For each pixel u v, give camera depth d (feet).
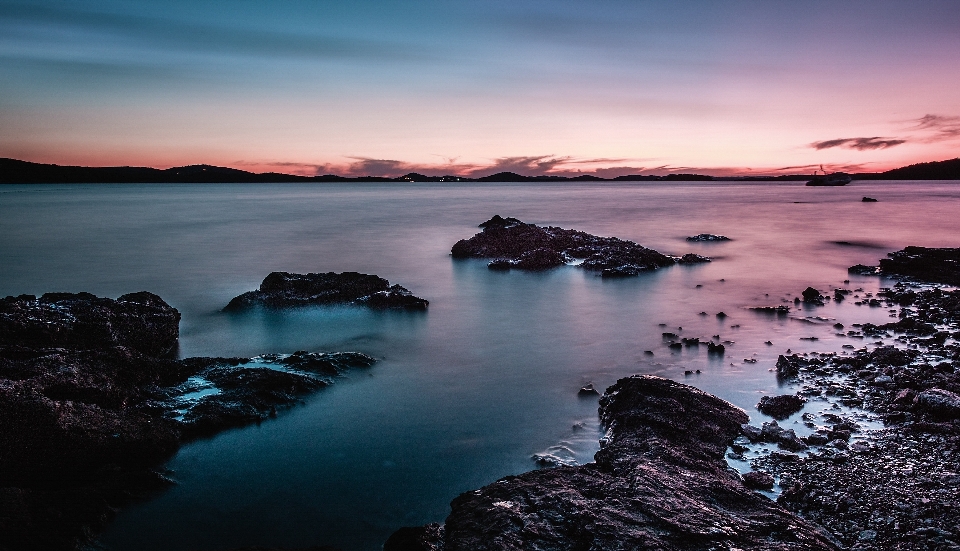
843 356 61.67
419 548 31.42
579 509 32.45
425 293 96.48
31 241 158.20
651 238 169.78
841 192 534.37
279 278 92.12
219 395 50.85
